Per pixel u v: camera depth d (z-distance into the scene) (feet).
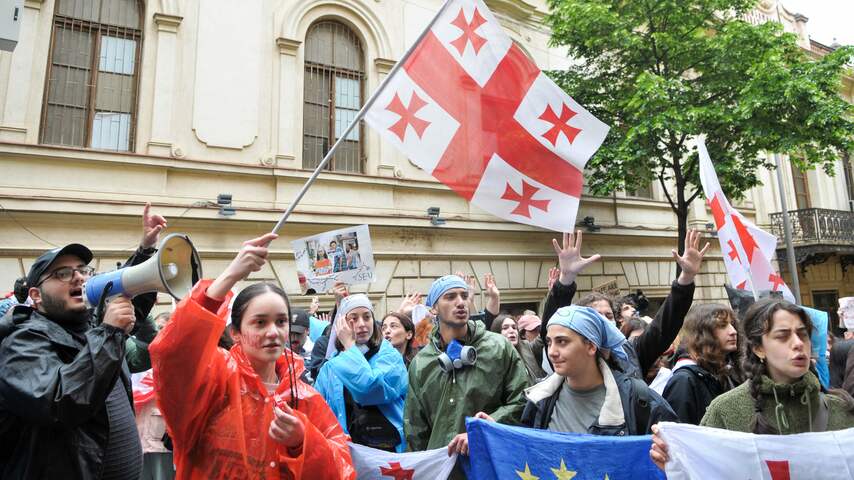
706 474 6.81
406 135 12.04
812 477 6.53
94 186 25.79
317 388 11.84
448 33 12.56
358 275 20.31
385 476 9.73
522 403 10.14
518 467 8.45
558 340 8.52
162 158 27.22
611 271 43.04
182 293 6.53
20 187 24.17
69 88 26.55
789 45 34.04
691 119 32.32
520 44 41.45
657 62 36.22
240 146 29.63
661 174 37.37
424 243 34.63
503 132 12.48
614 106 36.70
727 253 14.97
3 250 23.47
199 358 5.95
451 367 10.42
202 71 29.27
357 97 34.78
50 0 26.27
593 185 38.29
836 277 56.75
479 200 12.22
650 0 35.12
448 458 9.44
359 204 32.73
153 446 13.60
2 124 24.29
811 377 7.06
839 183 60.80
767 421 7.11
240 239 29.07
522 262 38.42
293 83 31.78
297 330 16.16
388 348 12.13
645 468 7.85
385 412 11.57
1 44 13.91
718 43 33.99
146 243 9.00
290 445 6.31
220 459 6.31
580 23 35.35
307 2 33.01
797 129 32.14
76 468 6.59
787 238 44.73
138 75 28.19
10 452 6.54
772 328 7.11
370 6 35.32
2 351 6.61
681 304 10.12
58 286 7.21
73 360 6.43
